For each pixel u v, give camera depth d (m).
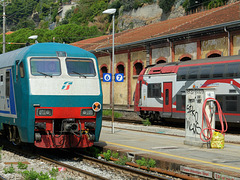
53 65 12.42
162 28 39.44
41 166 11.42
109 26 92.44
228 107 19.75
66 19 124.19
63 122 12.10
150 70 25.78
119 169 10.48
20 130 12.38
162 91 24.22
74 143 12.36
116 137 16.94
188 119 14.19
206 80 21.05
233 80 19.55
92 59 13.08
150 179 9.27
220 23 28.05
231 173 8.51
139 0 78.19
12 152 14.40
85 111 12.42
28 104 11.84
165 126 23.62
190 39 30.44
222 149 13.10
